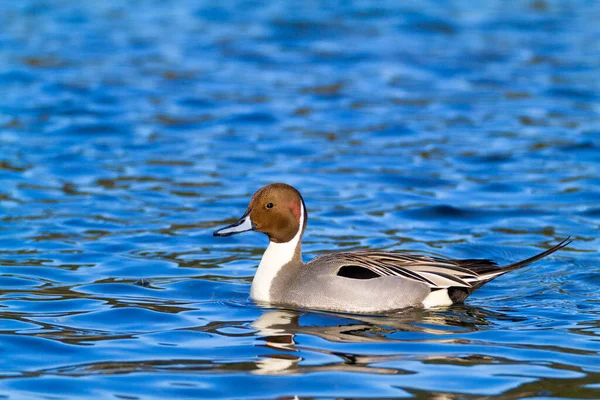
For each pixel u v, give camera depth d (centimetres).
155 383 848
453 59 2912
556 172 1825
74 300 1123
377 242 1413
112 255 1333
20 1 3719
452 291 1109
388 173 1830
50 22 3366
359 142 2072
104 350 939
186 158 1938
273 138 2102
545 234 1459
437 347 947
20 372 877
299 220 1157
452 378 857
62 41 3077
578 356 917
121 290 1170
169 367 889
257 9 3669
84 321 1040
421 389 830
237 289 1191
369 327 1023
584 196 1667
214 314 1075
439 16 3556
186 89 2548
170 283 1209
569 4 3831
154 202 1628
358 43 3128
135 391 830
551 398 811
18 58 2830
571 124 2200
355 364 897
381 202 1644
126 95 2467
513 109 2355
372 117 2286
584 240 1422
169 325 1029
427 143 2053
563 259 1318
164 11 3622
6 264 1276
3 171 1795
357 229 1484
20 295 1140
